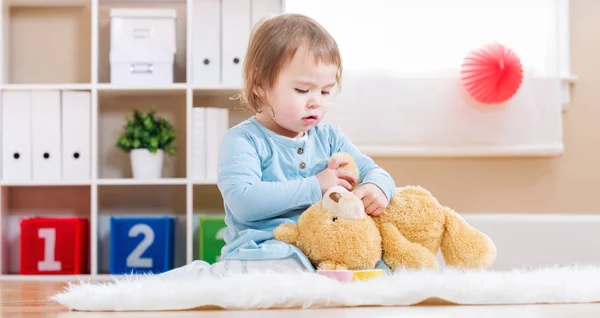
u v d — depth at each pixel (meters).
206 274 1.26
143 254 2.82
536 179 3.05
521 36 2.97
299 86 1.46
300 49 1.45
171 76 2.87
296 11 2.95
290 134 1.56
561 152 2.95
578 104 3.07
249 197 1.42
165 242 2.83
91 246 2.81
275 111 1.49
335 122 2.94
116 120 3.08
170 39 2.87
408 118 2.95
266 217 1.44
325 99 1.50
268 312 1.05
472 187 3.04
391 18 2.95
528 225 2.73
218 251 2.82
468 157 3.04
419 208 1.39
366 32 2.95
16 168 2.88
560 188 3.05
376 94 2.94
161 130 2.91
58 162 2.88
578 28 3.08
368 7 2.95
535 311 1.04
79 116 2.88
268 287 1.10
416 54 2.96
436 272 1.25
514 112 2.95
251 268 1.32
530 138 2.95
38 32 3.10
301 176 1.53
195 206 3.07
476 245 1.38
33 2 3.04
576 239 2.72
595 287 1.18
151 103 3.09
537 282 1.17
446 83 2.95
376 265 1.37
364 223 1.33
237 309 1.10
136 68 2.86
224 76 2.88
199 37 2.88
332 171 1.46
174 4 3.07
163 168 3.08
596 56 3.08
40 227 2.84
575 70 3.08
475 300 1.14
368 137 2.94
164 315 1.04
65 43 3.11
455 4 2.97
